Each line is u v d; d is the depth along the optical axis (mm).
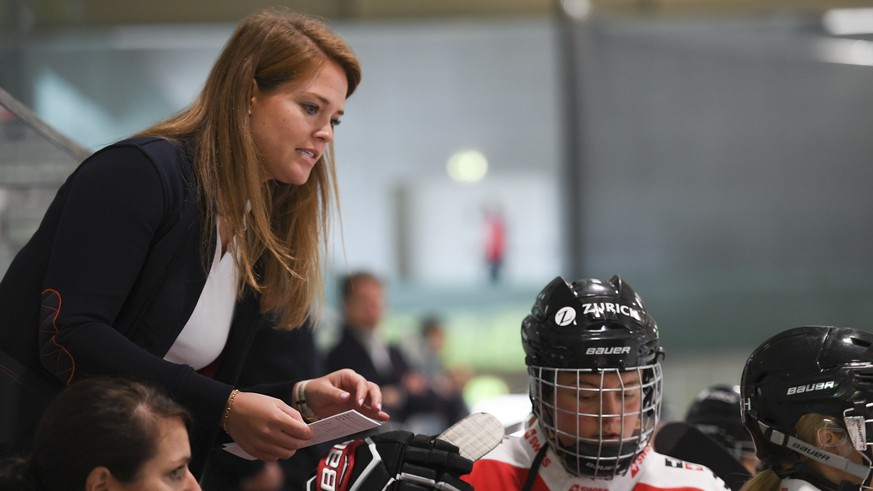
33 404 4500
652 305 18375
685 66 18578
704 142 18469
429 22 21906
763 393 4594
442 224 23141
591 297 4582
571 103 18781
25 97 18328
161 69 20156
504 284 22984
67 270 4293
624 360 4441
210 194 4582
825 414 4422
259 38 4688
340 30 21922
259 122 4703
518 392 7457
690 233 18375
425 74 22391
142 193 4379
